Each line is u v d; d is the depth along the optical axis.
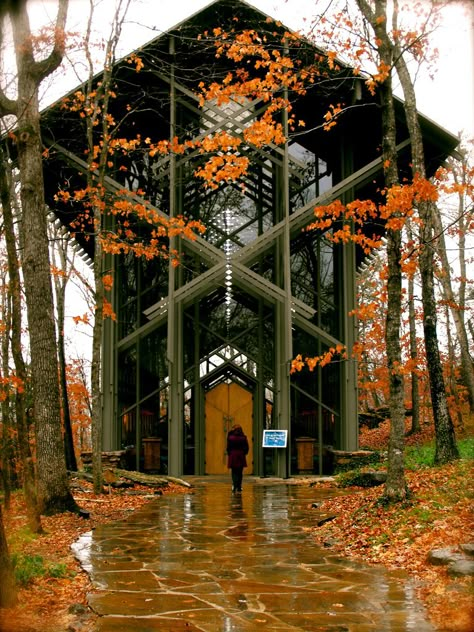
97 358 15.40
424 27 11.12
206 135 19.52
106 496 15.11
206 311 22.20
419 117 19.47
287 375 20.09
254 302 22.11
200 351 21.89
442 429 14.79
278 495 16.11
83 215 21.47
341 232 11.88
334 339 20.52
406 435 29.17
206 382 22.81
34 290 12.38
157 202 21.50
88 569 8.09
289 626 5.86
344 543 9.55
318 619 6.05
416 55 12.60
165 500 15.29
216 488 18.12
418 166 14.30
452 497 10.57
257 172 21.80
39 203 12.47
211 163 12.81
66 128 20.33
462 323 26.06
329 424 21.27
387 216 10.74
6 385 16.28
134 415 21.28
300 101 20.69
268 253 21.39
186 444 22.77
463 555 7.65
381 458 19.50
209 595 6.89
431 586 7.00
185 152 21.38
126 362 21.19
